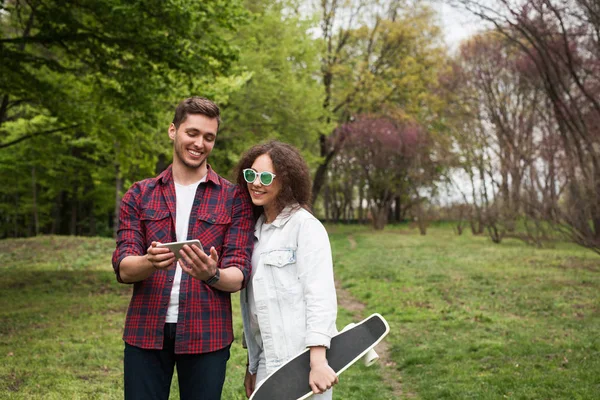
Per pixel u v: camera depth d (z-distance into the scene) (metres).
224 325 2.61
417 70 31.38
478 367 6.19
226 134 21.50
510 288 11.46
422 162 29.56
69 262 17.19
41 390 5.04
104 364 6.04
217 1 10.30
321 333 2.38
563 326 8.08
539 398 5.02
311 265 2.51
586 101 12.48
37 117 14.39
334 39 33.94
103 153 19.80
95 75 11.31
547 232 20.47
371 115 31.98
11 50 10.49
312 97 23.05
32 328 7.88
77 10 10.59
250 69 20.38
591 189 11.61
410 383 5.96
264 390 2.33
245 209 2.71
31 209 29.84
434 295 11.07
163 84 11.25
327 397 2.53
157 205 2.65
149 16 9.82
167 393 2.62
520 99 21.70
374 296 11.29
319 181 33.78
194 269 2.35
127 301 10.44
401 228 37.06
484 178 23.83
